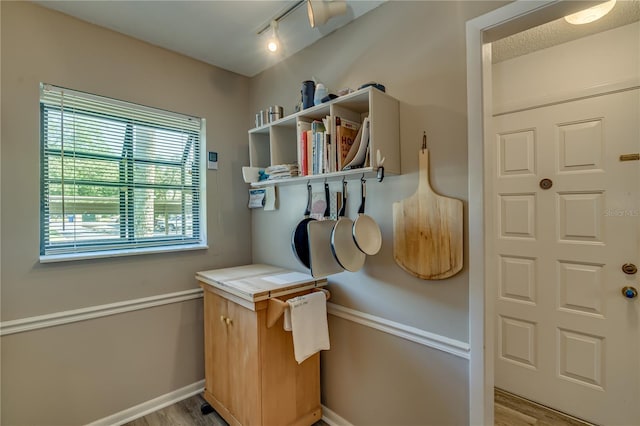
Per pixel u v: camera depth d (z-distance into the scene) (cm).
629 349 171
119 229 191
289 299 161
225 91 233
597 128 180
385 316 156
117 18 171
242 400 168
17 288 154
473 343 124
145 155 201
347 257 156
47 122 166
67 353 167
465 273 127
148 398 195
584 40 184
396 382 152
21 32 155
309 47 198
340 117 155
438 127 135
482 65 122
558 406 195
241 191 242
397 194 150
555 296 196
